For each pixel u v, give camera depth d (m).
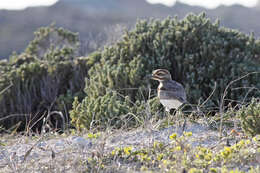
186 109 17.05
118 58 20.20
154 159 10.72
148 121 12.81
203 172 9.72
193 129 13.48
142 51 20.06
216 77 18.48
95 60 21.78
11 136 15.86
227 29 21.02
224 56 18.80
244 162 10.13
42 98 20.80
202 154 10.46
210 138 12.37
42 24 76.94
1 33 68.06
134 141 12.62
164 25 21.11
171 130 13.44
